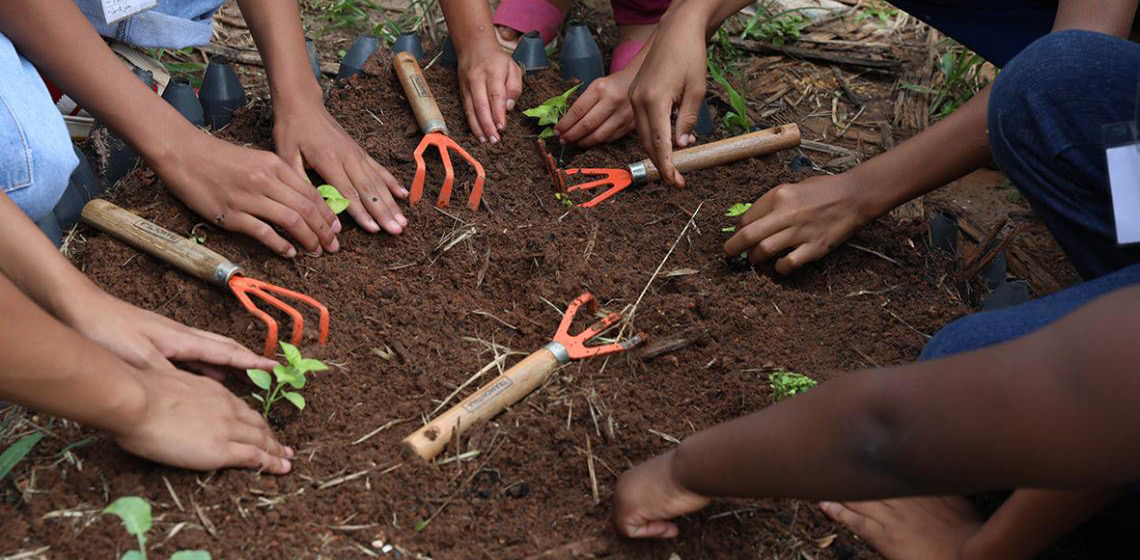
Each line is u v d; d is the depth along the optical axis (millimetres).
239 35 3479
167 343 1831
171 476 1738
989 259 2537
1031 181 1854
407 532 1737
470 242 2402
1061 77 1771
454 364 2107
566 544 1737
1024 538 1546
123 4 2494
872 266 2510
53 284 1771
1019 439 1076
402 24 3531
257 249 2275
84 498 1719
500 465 1881
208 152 2219
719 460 1421
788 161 3006
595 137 2719
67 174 2162
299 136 2400
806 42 3643
